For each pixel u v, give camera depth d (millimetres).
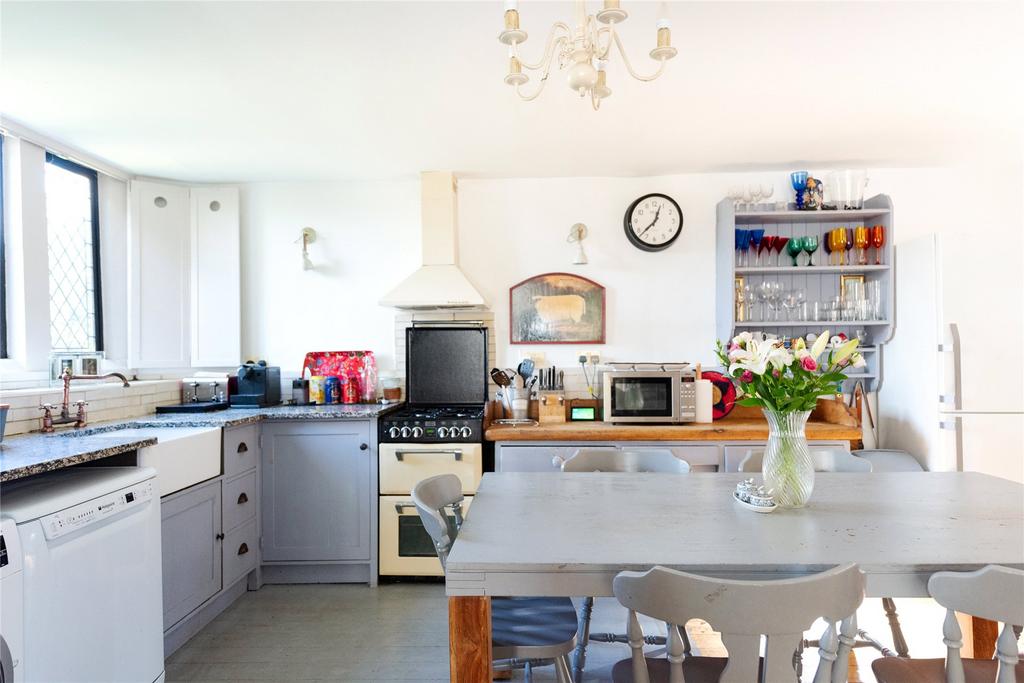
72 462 1697
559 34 1962
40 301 2803
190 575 2398
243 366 3406
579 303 3627
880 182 3512
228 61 2131
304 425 3066
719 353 1759
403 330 3684
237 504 2811
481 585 1290
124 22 1861
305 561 3059
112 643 1729
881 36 1988
